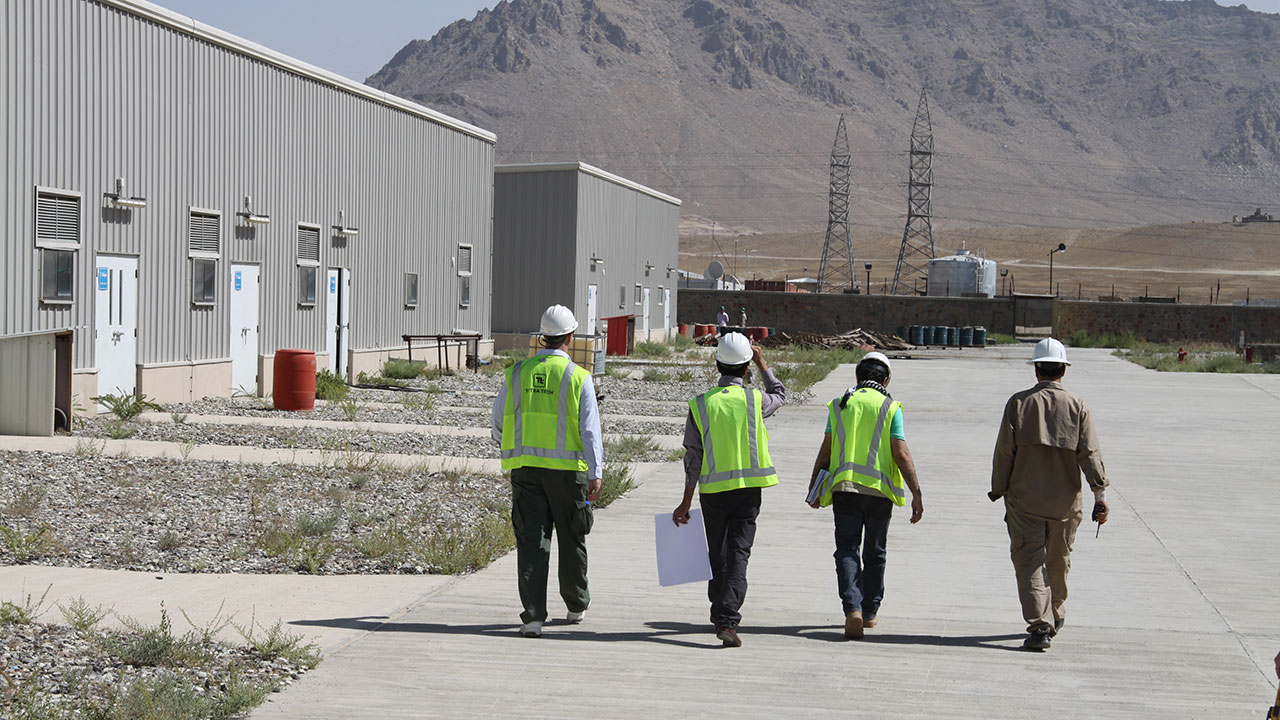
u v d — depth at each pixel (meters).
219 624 11.81
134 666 10.22
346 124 41.62
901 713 9.74
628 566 15.37
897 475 12.55
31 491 17.86
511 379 12.26
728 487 11.80
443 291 50.91
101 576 13.73
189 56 32.03
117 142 29.06
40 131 26.50
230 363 34.31
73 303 27.56
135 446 23.92
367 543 15.38
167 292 31.33
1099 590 14.52
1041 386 12.10
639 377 51.91
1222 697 10.30
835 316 112.06
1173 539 18.03
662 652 11.41
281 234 37.31
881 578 12.43
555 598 13.61
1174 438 32.06
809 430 32.03
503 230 67.31
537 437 12.05
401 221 46.47
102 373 28.67
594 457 12.04
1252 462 27.23
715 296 112.69
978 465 26.03
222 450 23.95
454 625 12.20
